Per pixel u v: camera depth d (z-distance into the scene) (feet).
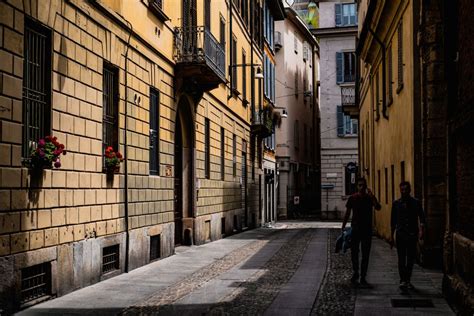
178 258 56.90
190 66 61.21
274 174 148.87
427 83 47.88
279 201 163.02
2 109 29.86
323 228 116.47
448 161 33.68
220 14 84.94
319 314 30.40
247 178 109.29
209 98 78.13
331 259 56.34
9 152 30.40
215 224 81.20
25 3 32.12
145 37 52.11
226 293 36.88
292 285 40.01
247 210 108.06
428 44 47.62
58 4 35.94
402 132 60.34
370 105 98.53
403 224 36.76
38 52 34.42
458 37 31.27
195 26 64.49
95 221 40.91
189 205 70.28
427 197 47.65
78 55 38.63
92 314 30.48
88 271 39.58
